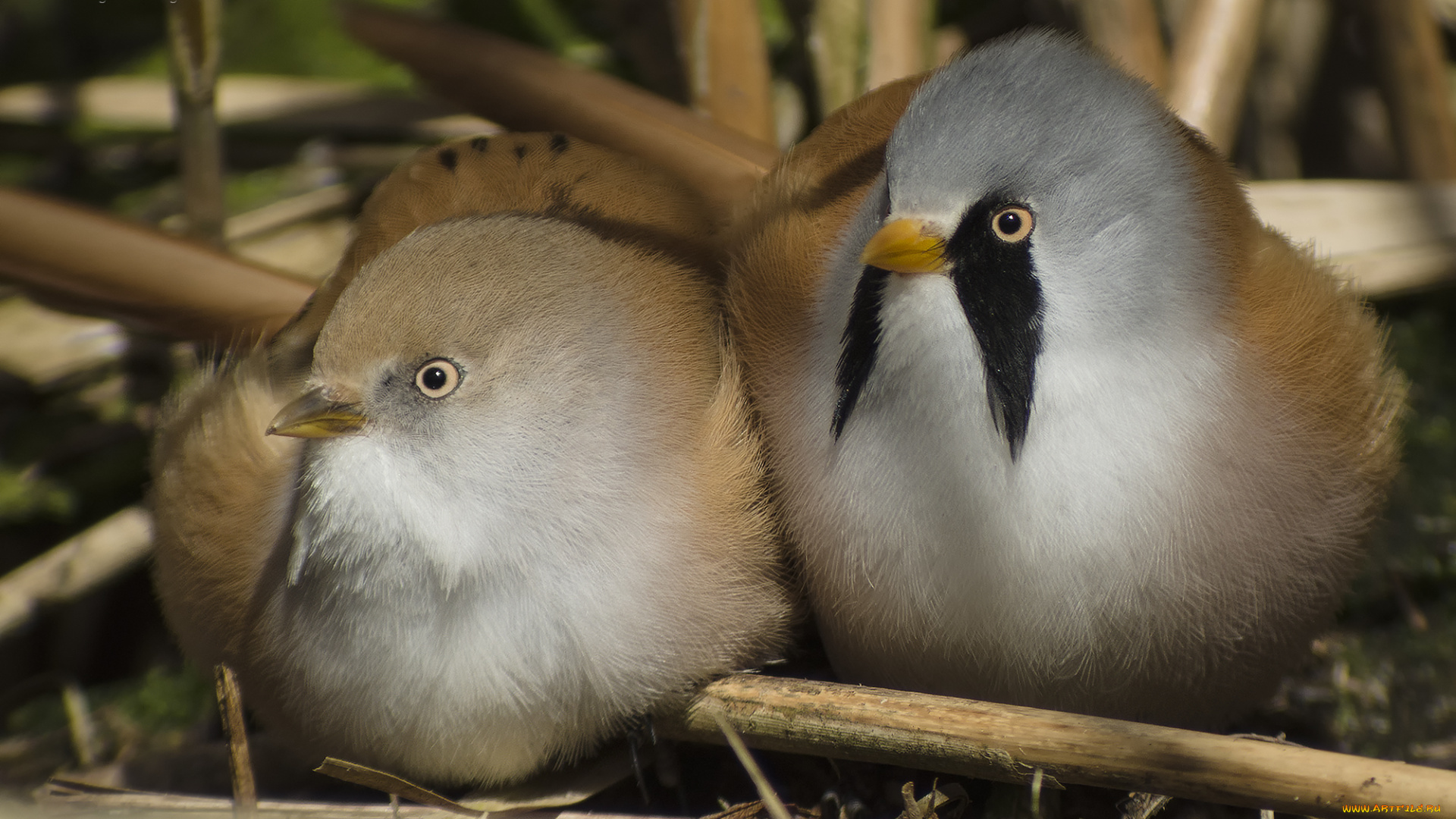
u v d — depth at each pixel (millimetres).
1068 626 1579
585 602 1582
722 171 1627
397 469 1580
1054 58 1579
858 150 1604
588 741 1592
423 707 1583
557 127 1634
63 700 1650
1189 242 1578
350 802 1608
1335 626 1631
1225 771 1563
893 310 1578
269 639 1586
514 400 1582
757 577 1592
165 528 1597
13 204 1606
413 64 1636
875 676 1597
